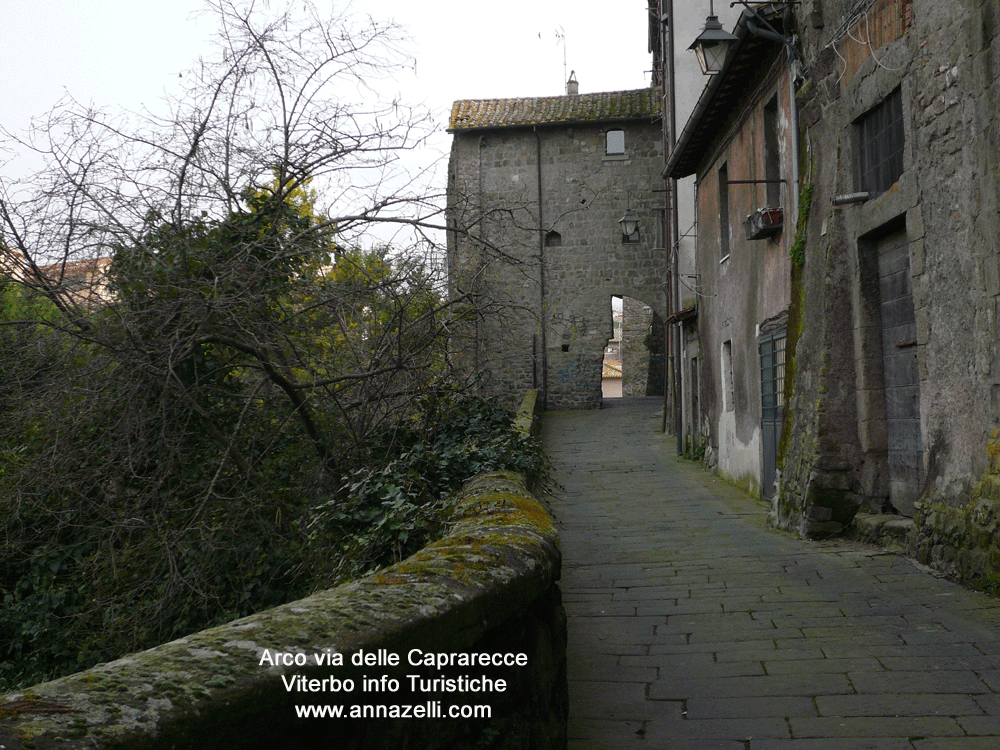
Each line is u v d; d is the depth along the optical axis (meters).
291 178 7.30
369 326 7.82
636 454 18.48
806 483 8.80
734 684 4.49
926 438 7.25
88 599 7.41
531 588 3.09
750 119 12.41
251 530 7.41
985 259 6.29
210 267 6.64
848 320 8.82
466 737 2.55
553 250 28.77
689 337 18.38
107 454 6.90
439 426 8.37
